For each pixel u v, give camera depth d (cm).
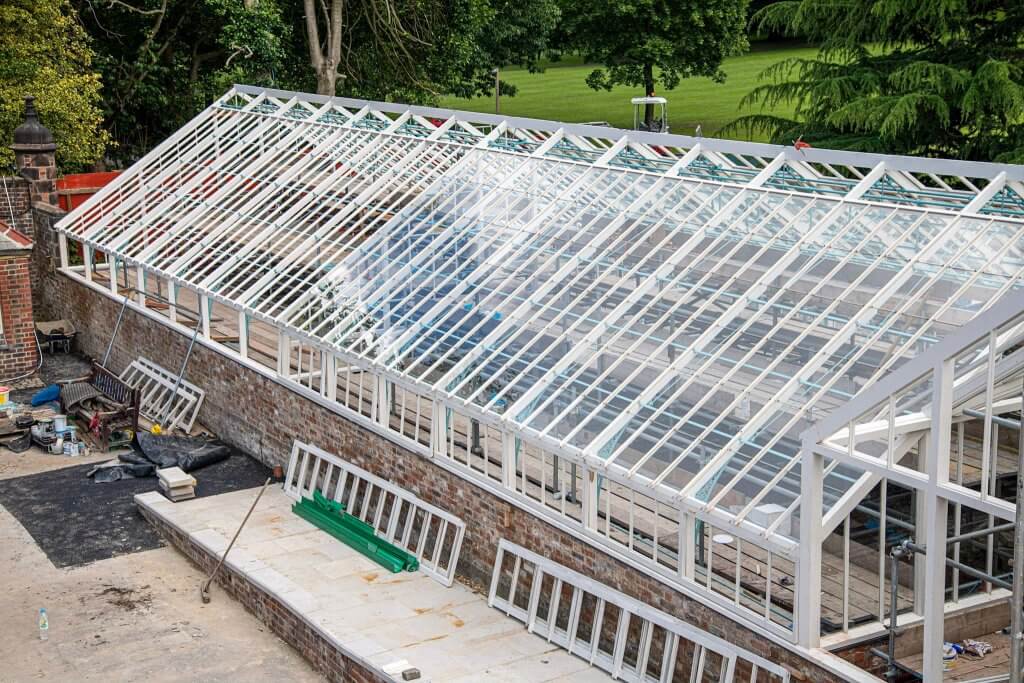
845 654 1166
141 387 2403
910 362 1018
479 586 1569
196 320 2314
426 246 1891
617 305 1574
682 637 1248
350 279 1950
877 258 1309
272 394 2002
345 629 1430
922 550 1143
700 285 1443
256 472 2025
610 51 5638
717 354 1341
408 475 1684
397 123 2366
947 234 1270
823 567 1368
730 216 1551
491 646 1398
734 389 1308
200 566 1709
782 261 1391
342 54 4334
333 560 1652
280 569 1611
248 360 2088
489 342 1605
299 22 4228
